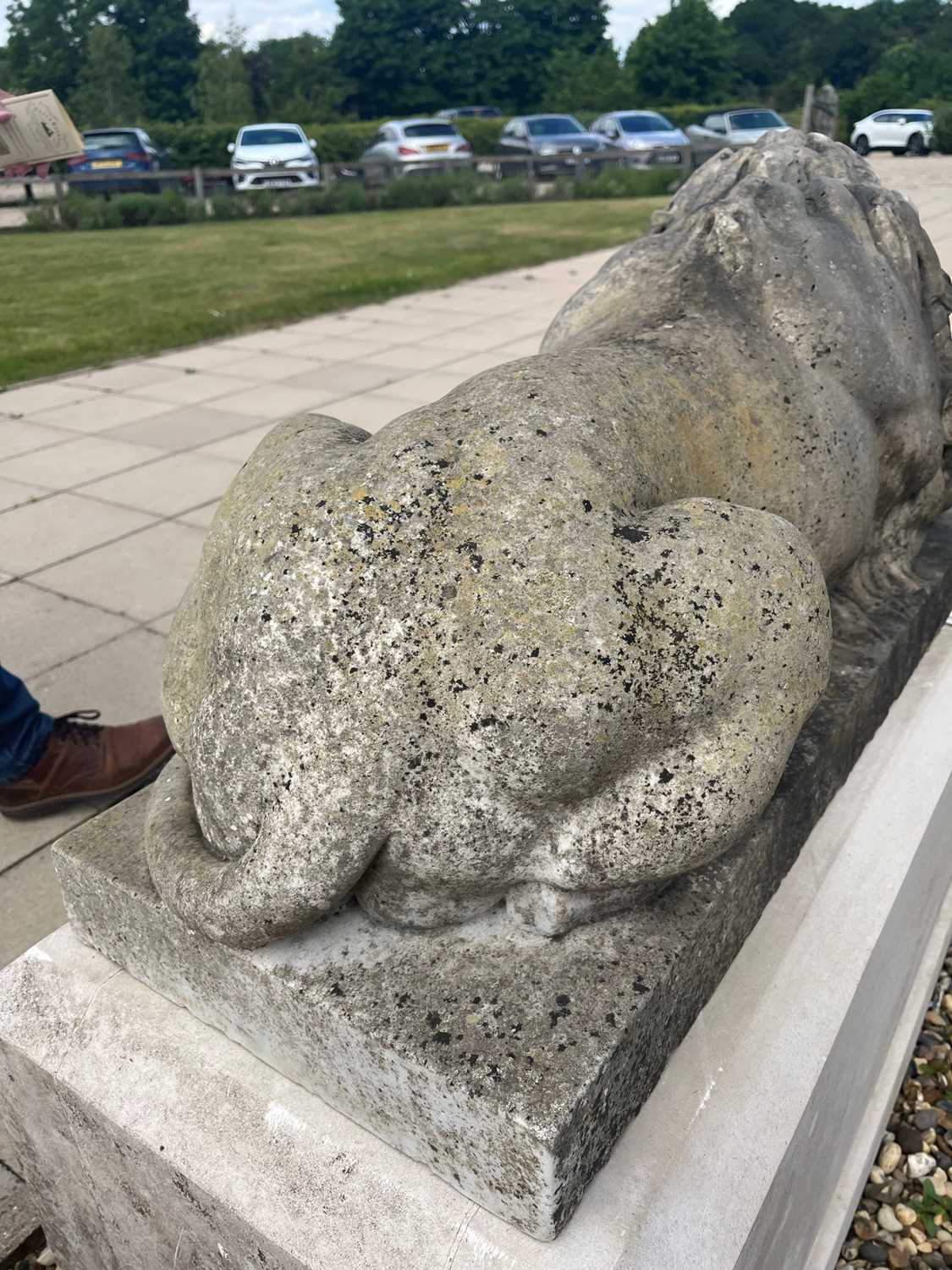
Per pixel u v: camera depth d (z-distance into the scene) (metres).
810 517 1.72
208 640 1.36
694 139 18.95
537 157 17.81
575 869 1.27
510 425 1.29
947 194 9.62
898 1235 2.01
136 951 1.62
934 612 2.41
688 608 1.20
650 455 1.40
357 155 25.70
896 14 46.59
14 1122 1.77
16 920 2.42
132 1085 1.54
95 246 13.23
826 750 1.83
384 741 1.19
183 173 17.23
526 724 1.16
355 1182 1.35
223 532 1.38
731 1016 1.55
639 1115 1.40
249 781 1.27
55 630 3.57
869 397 1.87
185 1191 1.47
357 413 5.75
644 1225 1.27
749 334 1.75
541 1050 1.24
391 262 10.70
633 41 41.19
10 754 2.64
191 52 48.28
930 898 2.26
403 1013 1.30
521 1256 1.24
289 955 1.40
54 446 5.45
